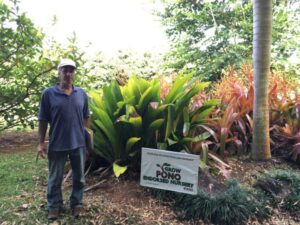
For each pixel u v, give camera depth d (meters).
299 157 5.48
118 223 3.69
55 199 3.74
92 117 4.68
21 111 7.07
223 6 10.20
